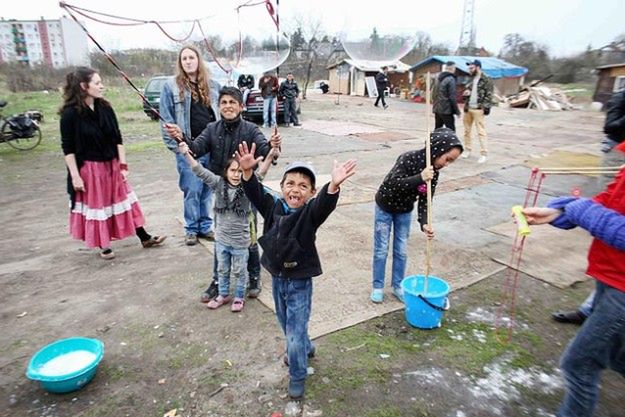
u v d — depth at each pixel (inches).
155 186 265.7
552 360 105.0
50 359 101.7
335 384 96.3
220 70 179.2
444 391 94.7
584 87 909.8
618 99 165.3
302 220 87.1
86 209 155.9
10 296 137.7
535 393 94.7
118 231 161.5
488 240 175.9
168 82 158.9
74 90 144.3
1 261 164.6
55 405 92.1
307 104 808.3
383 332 115.2
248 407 90.7
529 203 218.7
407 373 100.0
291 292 90.3
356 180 266.2
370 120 562.9
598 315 68.9
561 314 119.9
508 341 111.7
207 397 93.7
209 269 153.6
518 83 887.7
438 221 197.6
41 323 122.3
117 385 97.7
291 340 90.2
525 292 135.8
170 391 95.7
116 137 155.9
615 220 64.4
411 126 504.1
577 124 528.7
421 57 1051.9
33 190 267.3
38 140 418.0
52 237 189.0
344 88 1098.7
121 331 117.6
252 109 496.4
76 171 150.6
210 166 132.0
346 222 197.0
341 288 137.7
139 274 150.7
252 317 123.3
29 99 820.6
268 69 147.3
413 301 114.3
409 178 114.2
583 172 91.0
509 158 324.2
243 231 121.9
